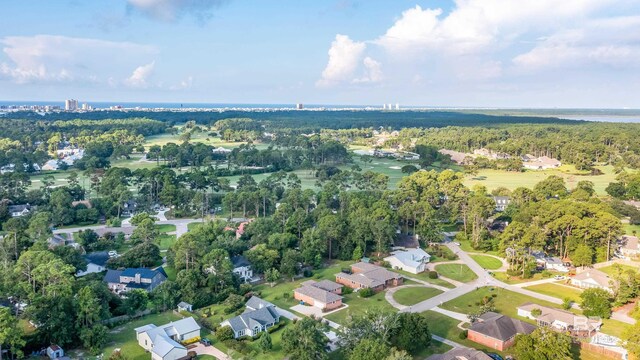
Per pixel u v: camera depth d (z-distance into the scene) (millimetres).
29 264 108188
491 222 179625
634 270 129000
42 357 87938
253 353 89688
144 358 88688
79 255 131000
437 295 121000
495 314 101250
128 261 135875
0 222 171375
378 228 151125
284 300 117125
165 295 110812
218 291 117812
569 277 131625
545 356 82125
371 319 89938
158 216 198500
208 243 141875
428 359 83625
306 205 192000
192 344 94312
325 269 141625
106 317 98750
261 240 151625
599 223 144500
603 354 90562
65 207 180250
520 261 139875
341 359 87250
